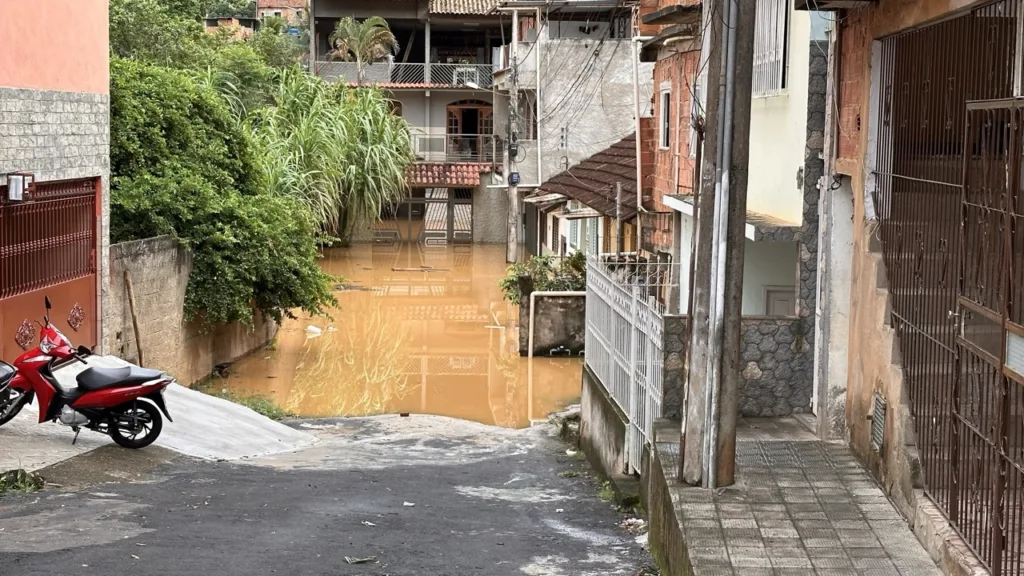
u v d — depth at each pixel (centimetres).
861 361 973
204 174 2298
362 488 1123
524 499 1138
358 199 3906
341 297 3144
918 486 819
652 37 1978
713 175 876
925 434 809
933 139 826
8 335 1412
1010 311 639
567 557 868
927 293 816
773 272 1473
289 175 3431
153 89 2256
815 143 1137
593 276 1485
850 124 1016
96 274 1680
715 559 737
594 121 3506
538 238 4003
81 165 1602
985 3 721
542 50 3478
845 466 959
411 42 5212
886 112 933
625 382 1238
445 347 2481
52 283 1542
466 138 5031
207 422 1438
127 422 1174
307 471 1219
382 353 2412
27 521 848
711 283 880
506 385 2109
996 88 709
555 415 1748
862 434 967
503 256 4156
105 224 1700
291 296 2259
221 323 2197
